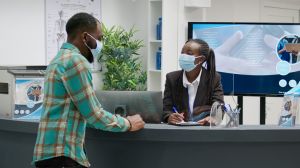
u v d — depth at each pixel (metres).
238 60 4.48
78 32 2.08
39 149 1.99
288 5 6.35
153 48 5.38
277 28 4.35
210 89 2.86
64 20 5.01
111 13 5.41
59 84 1.97
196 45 2.79
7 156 2.77
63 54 2.01
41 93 2.67
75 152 2.00
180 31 5.13
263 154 2.34
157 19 5.34
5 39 4.65
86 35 2.08
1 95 2.75
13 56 4.71
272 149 2.34
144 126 2.29
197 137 2.22
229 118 2.37
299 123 2.51
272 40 4.37
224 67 4.54
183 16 5.14
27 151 2.65
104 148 2.40
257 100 5.86
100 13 5.30
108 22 5.39
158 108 2.55
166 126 2.33
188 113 2.79
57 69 1.98
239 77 4.49
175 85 2.90
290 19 6.43
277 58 4.38
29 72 2.67
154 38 5.34
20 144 2.68
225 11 5.69
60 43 5.00
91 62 2.18
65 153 1.97
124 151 2.38
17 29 4.72
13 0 4.68
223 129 2.23
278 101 6.13
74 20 2.08
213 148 2.32
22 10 4.74
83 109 1.98
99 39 2.15
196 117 2.73
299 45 4.31
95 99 2.01
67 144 1.97
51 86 1.98
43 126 2.00
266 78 4.42
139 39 5.64
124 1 5.52
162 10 5.05
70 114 1.99
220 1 5.62
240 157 2.33
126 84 5.20
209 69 2.89
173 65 5.14
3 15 4.62
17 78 2.66
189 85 2.86
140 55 5.61
